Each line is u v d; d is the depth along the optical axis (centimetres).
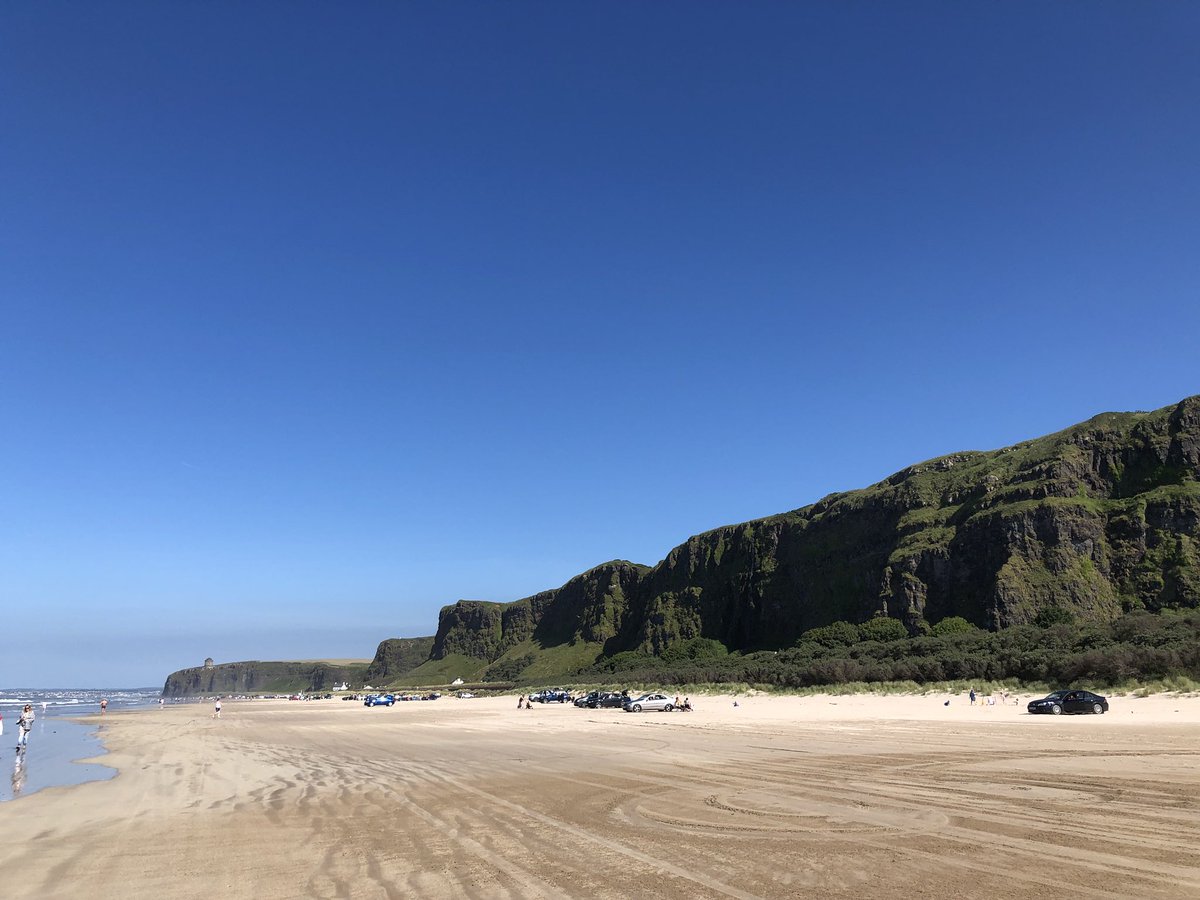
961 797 1416
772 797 1495
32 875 1062
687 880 902
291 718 7344
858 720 3788
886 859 966
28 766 2894
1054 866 902
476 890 894
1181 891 790
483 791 1734
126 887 974
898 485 13725
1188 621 5553
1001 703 4434
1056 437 11900
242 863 1090
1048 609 8369
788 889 848
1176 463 10000
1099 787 1481
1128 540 9562
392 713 7881
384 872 1000
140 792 2000
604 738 3247
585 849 1089
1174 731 2630
